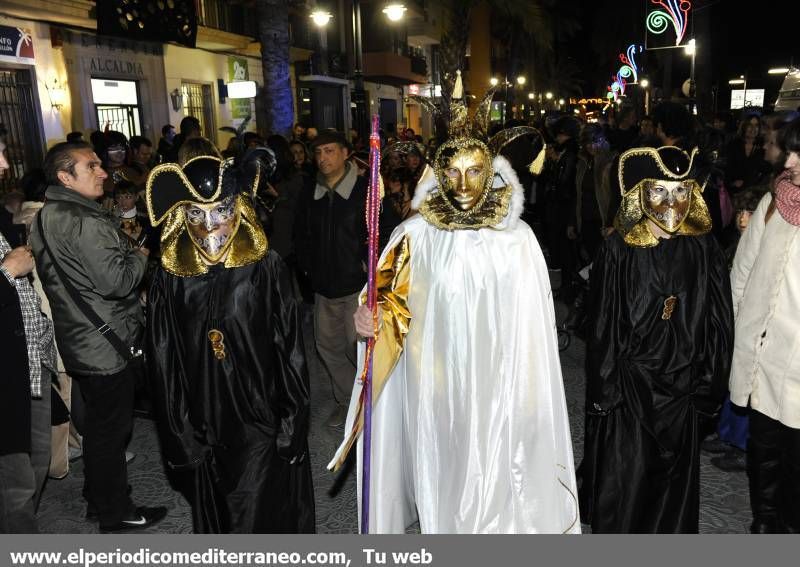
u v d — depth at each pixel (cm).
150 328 293
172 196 287
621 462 329
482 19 3394
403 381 310
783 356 301
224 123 1827
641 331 317
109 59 1341
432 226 294
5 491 313
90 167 347
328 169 458
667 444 325
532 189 1102
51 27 1171
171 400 295
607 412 322
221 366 291
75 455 473
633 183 315
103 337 353
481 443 292
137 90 1464
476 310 288
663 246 314
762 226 319
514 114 3128
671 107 455
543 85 4397
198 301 289
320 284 471
